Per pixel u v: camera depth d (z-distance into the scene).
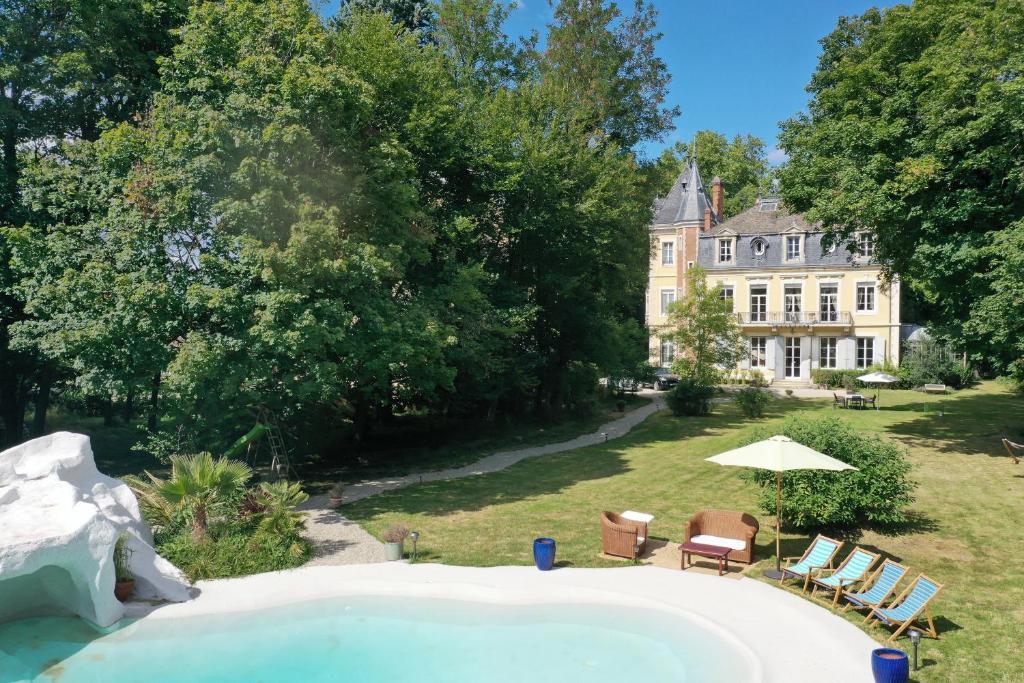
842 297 48.56
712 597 10.88
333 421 26.47
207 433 19.34
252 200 14.97
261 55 16.22
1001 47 18.44
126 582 10.99
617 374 40.38
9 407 22.69
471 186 25.59
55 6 19.38
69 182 16.73
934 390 41.34
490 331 23.53
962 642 9.28
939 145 18.75
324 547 13.74
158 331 14.71
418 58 24.06
